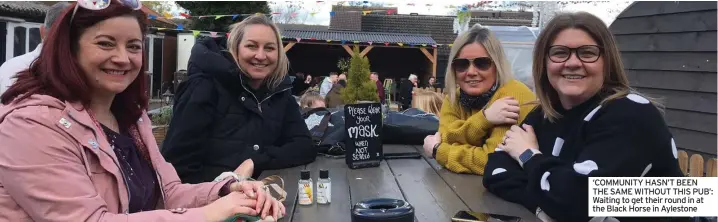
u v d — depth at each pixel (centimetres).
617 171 164
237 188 179
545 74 200
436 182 238
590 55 182
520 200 197
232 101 280
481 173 252
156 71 1708
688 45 498
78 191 137
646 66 544
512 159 213
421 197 210
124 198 154
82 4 146
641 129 166
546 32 193
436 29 2188
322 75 2119
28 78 146
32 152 133
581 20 183
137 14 159
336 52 2103
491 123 247
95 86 154
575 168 169
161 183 187
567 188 170
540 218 183
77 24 147
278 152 281
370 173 261
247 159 261
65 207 134
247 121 282
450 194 215
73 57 149
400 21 2191
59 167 136
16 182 132
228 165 272
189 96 270
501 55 265
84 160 143
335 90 840
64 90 144
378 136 284
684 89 508
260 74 280
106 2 149
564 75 187
